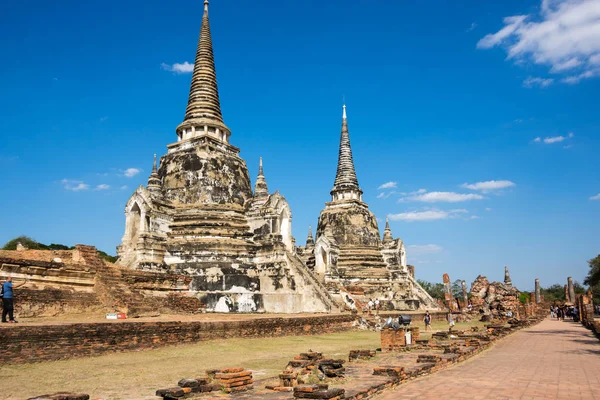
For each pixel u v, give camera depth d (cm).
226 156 4484
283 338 2723
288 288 3884
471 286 9312
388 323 2217
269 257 4016
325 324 3247
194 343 2172
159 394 1115
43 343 1585
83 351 1698
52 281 2436
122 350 1836
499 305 6306
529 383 1357
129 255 3762
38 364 1541
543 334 3469
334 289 4662
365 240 6191
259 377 1473
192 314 3098
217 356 1928
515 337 3162
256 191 4481
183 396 1104
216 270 3825
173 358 1812
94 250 2695
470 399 1141
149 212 3881
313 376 1324
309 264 5953
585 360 1916
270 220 4131
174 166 4362
